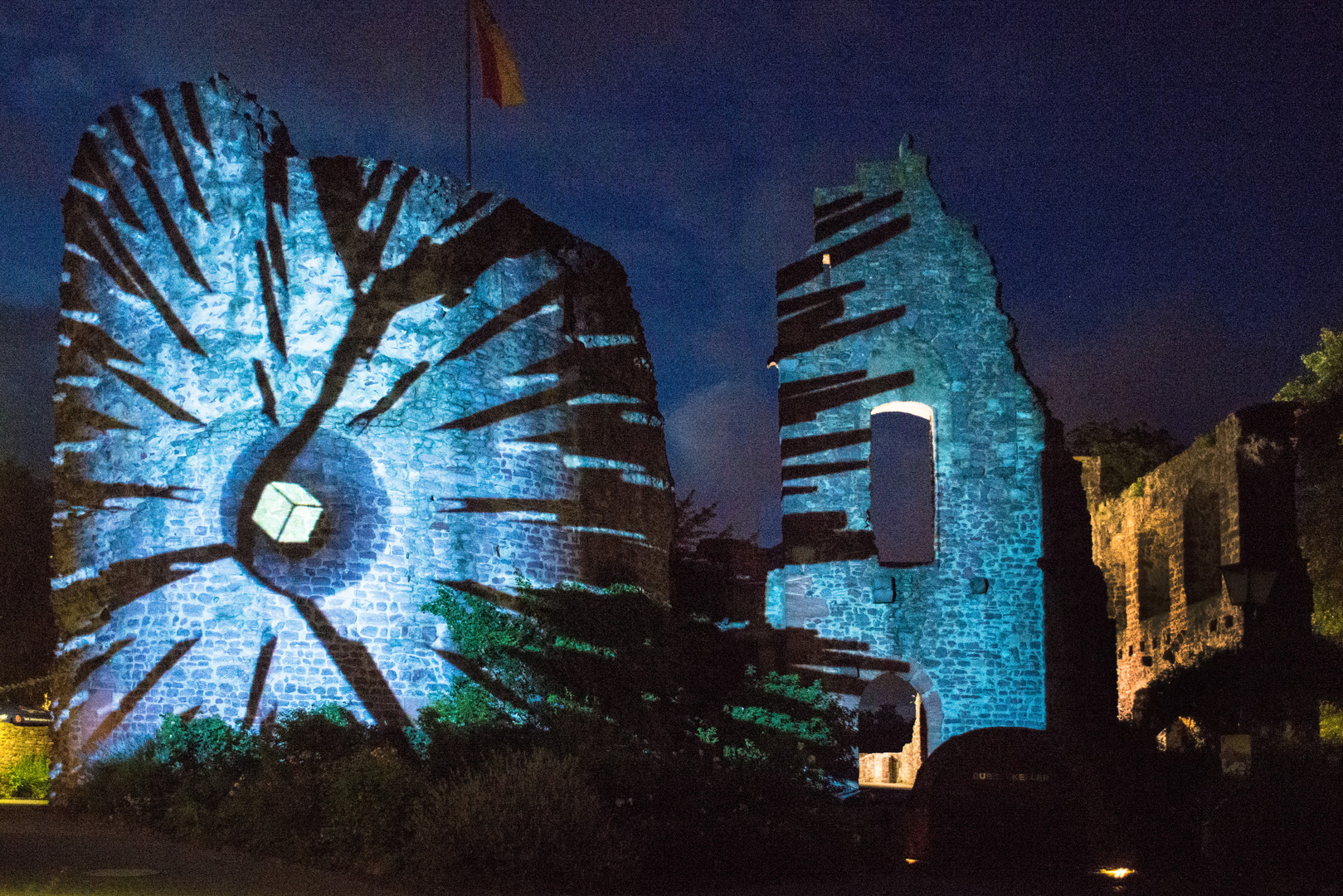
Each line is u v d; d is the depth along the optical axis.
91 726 18.64
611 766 14.75
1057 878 16.19
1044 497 24.67
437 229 20.23
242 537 18.20
